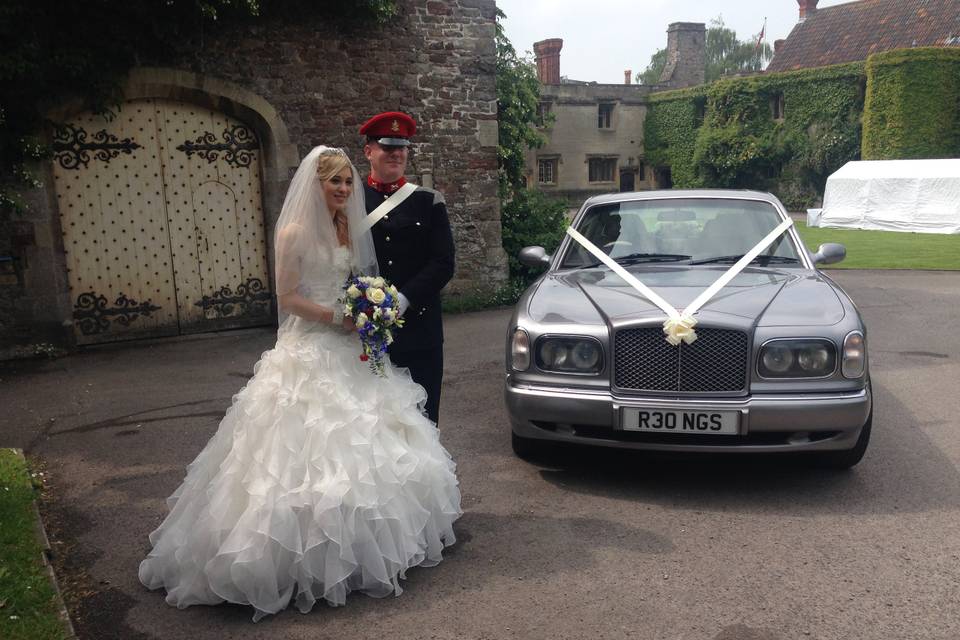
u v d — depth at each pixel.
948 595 3.09
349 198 3.39
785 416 3.89
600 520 3.91
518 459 4.86
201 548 3.11
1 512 3.95
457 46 10.89
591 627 2.93
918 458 4.69
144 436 5.62
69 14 8.25
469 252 11.42
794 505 4.03
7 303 8.51
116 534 3.93
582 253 5.45
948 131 34.25
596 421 4.09
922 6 38.66
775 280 4.66
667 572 3.35
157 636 2.96
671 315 4.05
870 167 28.53
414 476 3.32
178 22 8.90
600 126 44.94
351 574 3.20
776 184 39.88
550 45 43.47
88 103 8.58
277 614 3.09
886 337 8.45
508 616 3.03
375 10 9.89
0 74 7.82
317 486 3.06
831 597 3.10
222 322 9.93
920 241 22.34
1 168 8.21
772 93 39.50
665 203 5.67
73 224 8.93
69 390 7.11
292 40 9.74
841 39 40.69
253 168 9.91
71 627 2.88
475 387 6.74
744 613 3.00
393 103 10.55
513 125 14.35
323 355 3.26
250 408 3.20
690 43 47.62
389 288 3.34
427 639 2.88
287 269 3.26
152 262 9.42
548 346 4.23
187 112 9.41
